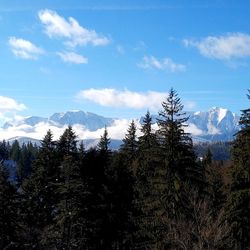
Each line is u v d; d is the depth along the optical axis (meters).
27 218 44.88
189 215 27.95
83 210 40.22
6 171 40.69
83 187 40.75
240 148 29.66
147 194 37.91
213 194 42.59
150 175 37.56
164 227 30.20
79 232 41.50
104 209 42.16
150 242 33.31
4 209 39.22
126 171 43.50
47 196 45.81
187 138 32.00
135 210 41.09
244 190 28.42
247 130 29.44
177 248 24.88
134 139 50.81
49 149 47.72
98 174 45.38
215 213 30.17
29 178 47.62
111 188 42.62
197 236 20.88
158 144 32.56
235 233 28.16
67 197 40.00
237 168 29.14
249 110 29.66
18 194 41.78
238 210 28.48
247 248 28.25
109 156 51.94
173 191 30.25
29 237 44.59
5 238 39.22
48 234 41.22
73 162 41.19
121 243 41.34
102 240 41.66
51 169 46.72
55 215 45.62
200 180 31.92
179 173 31.08
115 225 41.88
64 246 40.09
